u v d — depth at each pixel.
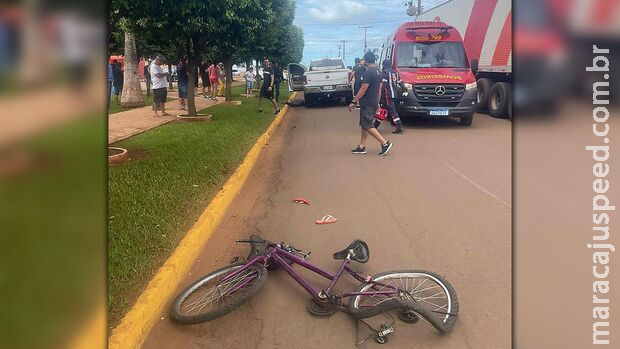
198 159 8.20
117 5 6.46
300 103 23.67
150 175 7.04
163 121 13.64
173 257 4.30
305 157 9.83
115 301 3.50
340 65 25.38
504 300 3.80
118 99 20.31
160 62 14.76
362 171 8.39
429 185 7.31
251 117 14.89
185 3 7.27
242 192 7.20
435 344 3.27
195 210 5.65
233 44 14.84
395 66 13.65
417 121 14.75
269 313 3.71
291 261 4.14
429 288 3.86
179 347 3.32
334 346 3.29
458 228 5.44
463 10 17.38
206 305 3.68
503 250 4.77
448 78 12.80
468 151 9.88
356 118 16.73
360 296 3.67
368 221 5.77
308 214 6.10
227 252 4.92
